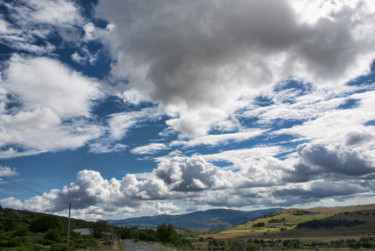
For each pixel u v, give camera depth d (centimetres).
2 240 5831
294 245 11506
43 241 7862
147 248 8831
